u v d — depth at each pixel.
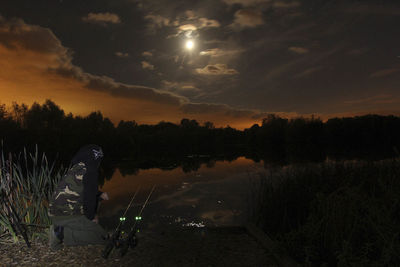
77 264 3.51
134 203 9.46
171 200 9.84
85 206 3.73
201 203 9.29
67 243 3.83
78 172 3.71
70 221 3.77
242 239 4.44
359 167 7.92
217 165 21.83
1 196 4.31
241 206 8.83
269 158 27.81
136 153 39.06
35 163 4.83
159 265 3.54
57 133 32.00
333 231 3.79
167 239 4.39
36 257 3.67
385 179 5.12
